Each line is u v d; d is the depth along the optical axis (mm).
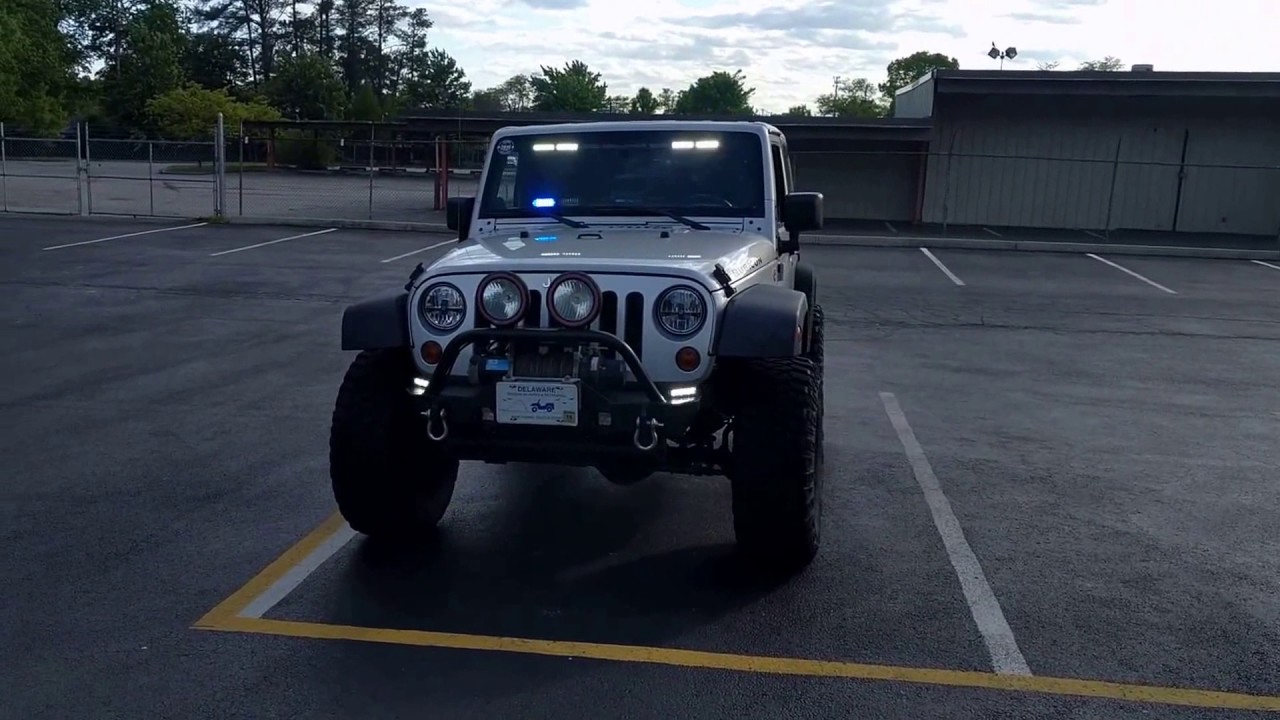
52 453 7055
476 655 4332
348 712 3879
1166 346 12305
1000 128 27047
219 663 4230
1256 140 26344
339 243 20922
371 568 5215
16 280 15094
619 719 3859
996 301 15672
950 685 4145
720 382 5070
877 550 5547
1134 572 5332
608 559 5379
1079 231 26984
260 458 7008
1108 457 7473
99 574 5082
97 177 26516
